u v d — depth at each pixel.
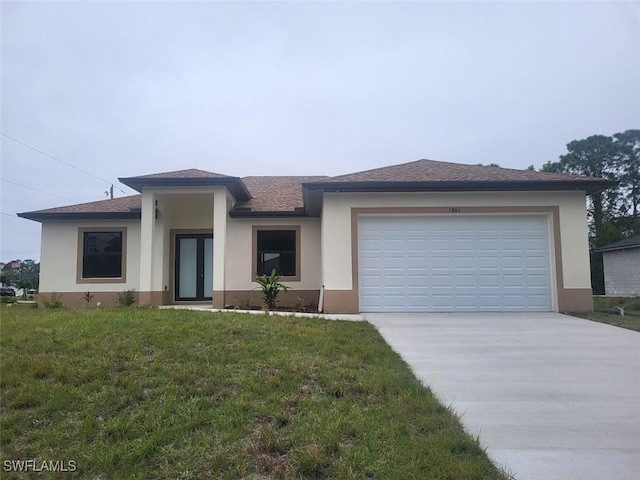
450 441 3.67
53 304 13.52
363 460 3.37
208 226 16.16
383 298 12.39
